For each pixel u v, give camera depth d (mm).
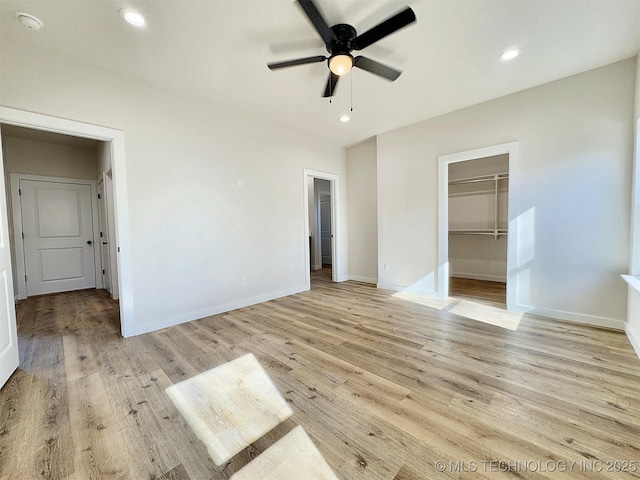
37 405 1674
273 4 1851
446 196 3850
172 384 1895
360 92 3086
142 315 2844
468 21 2012
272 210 4051
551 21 2025
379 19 1990
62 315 3451
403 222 4305
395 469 1208
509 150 3219
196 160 3232
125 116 2715
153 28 2055
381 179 4516
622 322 2670
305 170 4527
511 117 3191
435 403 1649
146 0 1793
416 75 2744
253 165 3799
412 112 3662
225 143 3488
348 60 1944
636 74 2469
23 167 4375
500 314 3227
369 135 4605
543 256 3068
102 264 5117
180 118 3092
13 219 4262
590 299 2834
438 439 1373
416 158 4086
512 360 2139
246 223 3736
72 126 2420
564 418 1502
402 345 2447
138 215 2812
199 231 3271
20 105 2189
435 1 1822
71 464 1257
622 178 2623
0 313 1900
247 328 2918
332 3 1835
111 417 1570
